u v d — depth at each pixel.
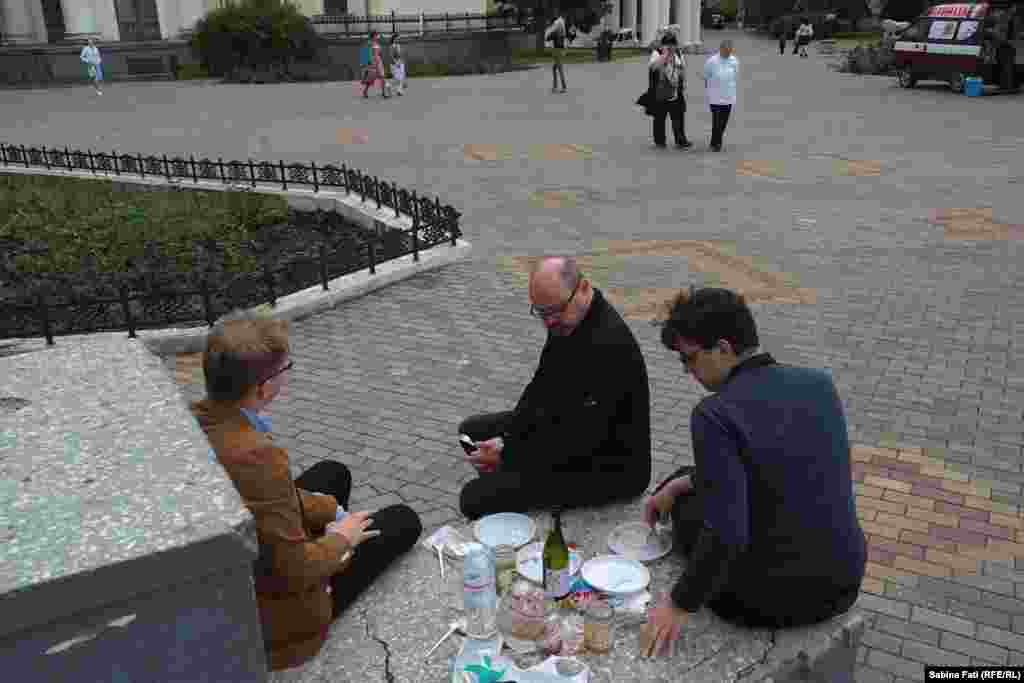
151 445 2.11
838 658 2.78
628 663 2.65
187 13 33.06
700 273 7.83
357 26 34.53
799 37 35.94
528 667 2.69
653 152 14.16
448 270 8.14
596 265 8.14
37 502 1.87
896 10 48.28
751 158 13.36
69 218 9.85
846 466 2.60
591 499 3.47
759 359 2.58
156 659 1.82
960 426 4.94
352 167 13.49
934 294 7.13
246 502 2.40
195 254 8.51
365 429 5.12
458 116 19.45
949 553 3.82
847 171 12.18
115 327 6.45
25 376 2.53
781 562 2.56
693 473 3.19
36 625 1.66
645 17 44.19
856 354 5.95
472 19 36.78
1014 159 12.62
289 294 7.21
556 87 24.39
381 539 3.11
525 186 11.83
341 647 2.77
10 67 30.23
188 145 16.12
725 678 2.59
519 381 5.73
